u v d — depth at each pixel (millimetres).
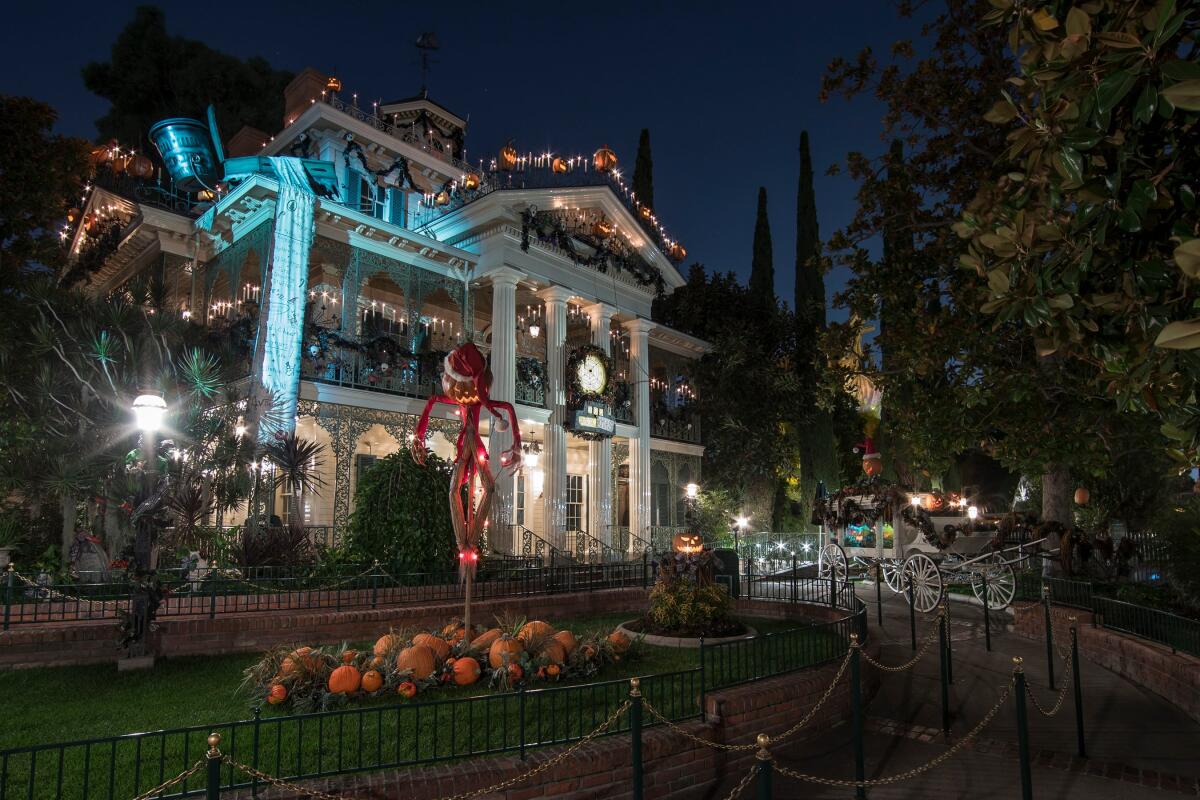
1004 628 15594
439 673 8234
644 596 15531
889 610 17703
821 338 17578
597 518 22812
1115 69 3453
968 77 15500
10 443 13320
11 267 15781
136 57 35656
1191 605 11383
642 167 34625
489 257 21297
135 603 9258
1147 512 23625
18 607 10586
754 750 7555
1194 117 3451
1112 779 7195
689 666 9562
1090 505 24797
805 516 29781
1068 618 13164
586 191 22969
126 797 5301
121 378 13492
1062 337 4531
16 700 7691
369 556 14023
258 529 14344
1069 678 11102
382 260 19656
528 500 24297
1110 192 3711
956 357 14430
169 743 6449
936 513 21125
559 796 5969
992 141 15438
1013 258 4469
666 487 28828
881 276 16234
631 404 25531
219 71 36188
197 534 13836
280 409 15672
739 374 29938
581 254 23562
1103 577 16516
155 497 9695
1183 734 8398
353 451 17578
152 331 13617
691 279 33062
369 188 23438
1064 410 14148
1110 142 3617
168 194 21688
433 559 14367
